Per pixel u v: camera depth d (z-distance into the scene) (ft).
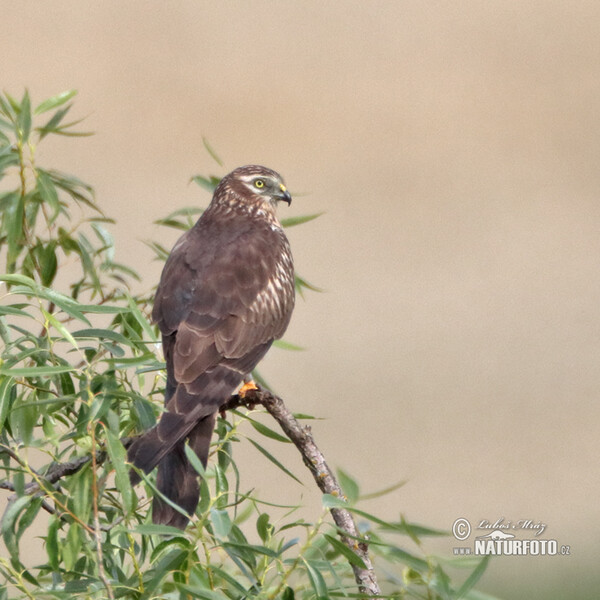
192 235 40.52
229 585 29.22
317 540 29.48
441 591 27.91
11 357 29.60
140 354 32.50
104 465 29.19
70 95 35.81
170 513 29.68
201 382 34.58
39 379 31.24
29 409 29.14
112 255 36.78
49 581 31.07
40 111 35.47
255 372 37.47
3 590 27.61
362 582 28.53
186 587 26.81
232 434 31.65
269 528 29.37
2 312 30.09
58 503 27.40
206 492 31.68
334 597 29.04
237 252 38.63
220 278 37.45
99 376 29.78
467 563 28.66
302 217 39.06
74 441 28.73
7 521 27.71
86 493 27.55
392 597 27.84
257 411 31.45
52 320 29.91
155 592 27.07
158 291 37.45
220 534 26.45
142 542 30.86
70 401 29.55
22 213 35.32
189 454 27.71
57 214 35.12
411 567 28.30
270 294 38.27
